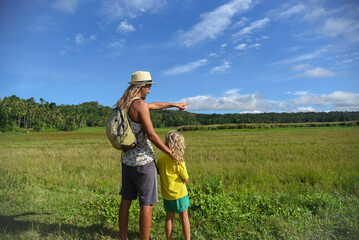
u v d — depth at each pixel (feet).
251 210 13.05
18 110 377.30
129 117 8.67
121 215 9.34
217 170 26.32
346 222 10.53
